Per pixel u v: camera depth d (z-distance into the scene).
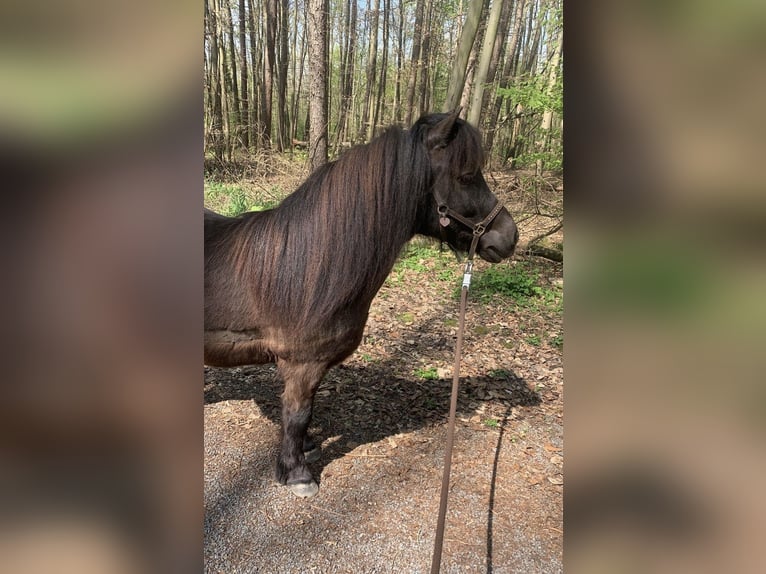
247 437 2.96
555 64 6.60
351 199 2.13
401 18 16.86
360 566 2.10
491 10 6.39
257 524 2.30
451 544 2.24
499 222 2.35
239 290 2.21
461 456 2.92
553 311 5.50
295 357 2.29
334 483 2.62
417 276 6.15
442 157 2.21
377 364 4.04
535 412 3.51
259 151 10.92
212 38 11.70
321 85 8.37
